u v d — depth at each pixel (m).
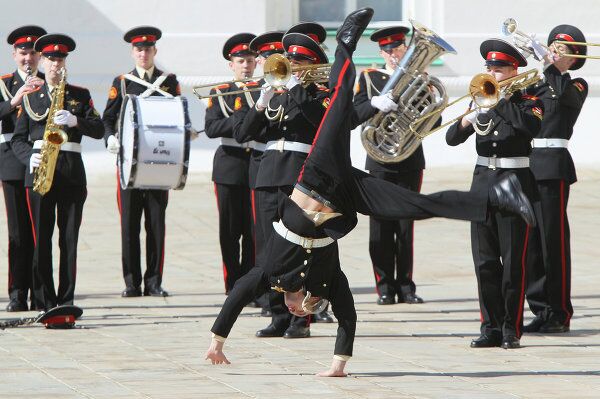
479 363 16.41
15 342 17.95
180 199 36.84
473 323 20.25
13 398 13.69
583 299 23.12
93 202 36.31
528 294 19.72
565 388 14.58
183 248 30.28
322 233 14.47
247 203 22.91
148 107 21.41
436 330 19.45
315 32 18.86
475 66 40.97
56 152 19.95
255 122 17.91
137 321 20.38
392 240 22.80
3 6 39.97
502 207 15.83
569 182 19.42
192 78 40.38
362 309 22.06
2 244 30.45
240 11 40.53
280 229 14.63
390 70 22.47
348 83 14.56
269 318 20.89
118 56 40.28
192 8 40.41
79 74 40.25
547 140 19.27
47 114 20.38
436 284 25.61
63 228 20.69
